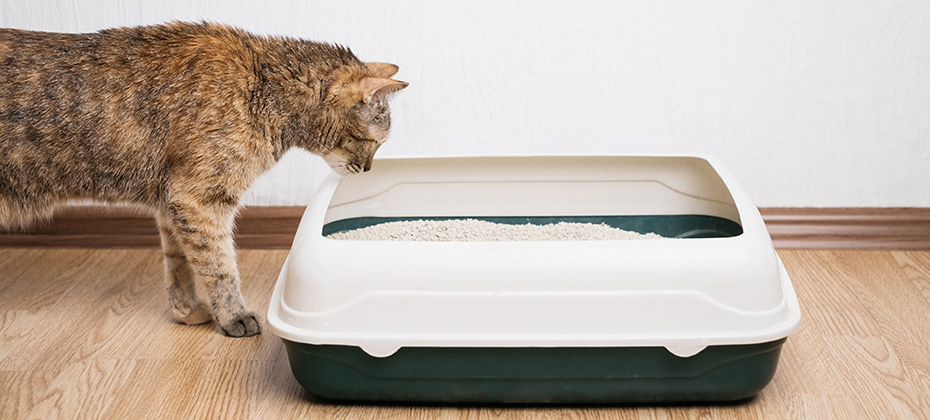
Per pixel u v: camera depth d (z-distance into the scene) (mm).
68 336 1725
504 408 1407
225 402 1440
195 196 1630
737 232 1747
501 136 2301
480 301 1309
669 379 1343
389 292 1316
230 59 1632
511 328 1311
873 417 1365
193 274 1801
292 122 1688
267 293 2006
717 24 2184
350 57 1767
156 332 1751
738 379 1346
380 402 1431
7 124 1572
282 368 1577
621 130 2285
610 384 1354
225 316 1719
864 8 2145
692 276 1303
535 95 2264
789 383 1489
